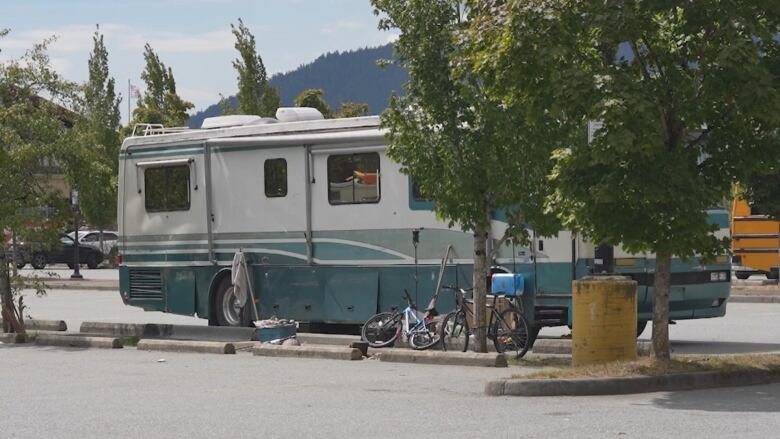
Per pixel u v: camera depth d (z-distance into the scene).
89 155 27.48
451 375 19.45
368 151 25.78
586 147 17.34
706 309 24.67
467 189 21.11
